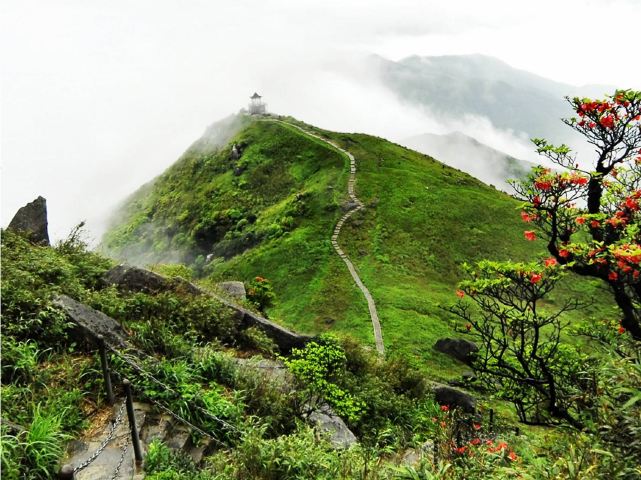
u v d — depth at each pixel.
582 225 10.20
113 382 8.90
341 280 59.50
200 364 10.73
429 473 5.67
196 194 115.88
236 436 8.90
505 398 10.16
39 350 8.73
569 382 8.91
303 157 105.00
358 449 8.28
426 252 66.56
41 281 10.94
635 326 9.13
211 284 19.97
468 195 79.94
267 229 81.44
